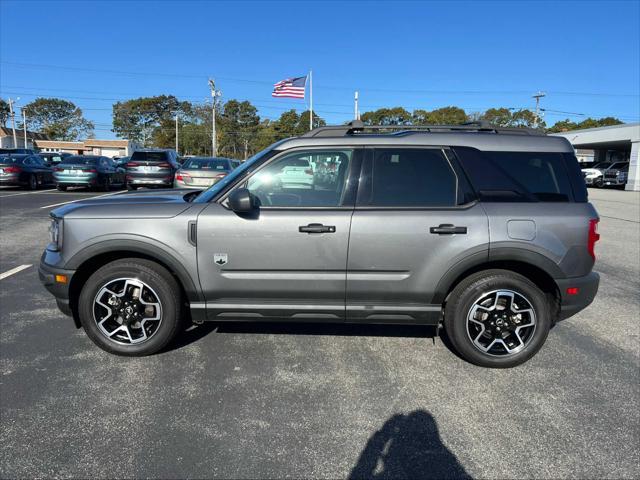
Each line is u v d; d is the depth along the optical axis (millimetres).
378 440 2793
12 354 3814
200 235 3566
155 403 3135
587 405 3195
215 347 4020
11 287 5602
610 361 3883
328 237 3535
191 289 3631
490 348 3695
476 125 4004
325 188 3666
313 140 3715
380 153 3678
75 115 101125
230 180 3744
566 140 3779
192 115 100688
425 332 4410
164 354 3865
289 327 4480
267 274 3600
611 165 34125
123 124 100188
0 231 9117
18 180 17703
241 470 2512
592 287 3639
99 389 3295
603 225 12383
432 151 3680
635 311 5191
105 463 2541
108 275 3646
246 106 92250
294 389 3352
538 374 3635
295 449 2697
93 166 17688
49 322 4504
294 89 31141
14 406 3064
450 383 3475
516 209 3566
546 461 2623
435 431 2891
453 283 3695
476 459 2639
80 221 3613
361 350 4012
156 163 17422
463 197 3611
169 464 2545
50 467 2502
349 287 3596
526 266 3688
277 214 3561
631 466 2584
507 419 3023
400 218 3535
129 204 3730
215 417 2990
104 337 3740
